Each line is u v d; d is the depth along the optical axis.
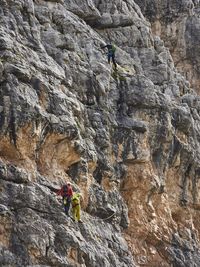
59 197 40.97
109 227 44.47
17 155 40.75
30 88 42.00
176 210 51.12
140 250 47.22
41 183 40.88
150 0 64.69
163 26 65.00
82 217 42.81
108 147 46.38
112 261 42.50
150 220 48.28
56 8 49.06
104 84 47.59
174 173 51.25
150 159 49.00
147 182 48.22
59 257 39.44
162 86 54.16
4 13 44.19
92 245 41.78
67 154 43.03
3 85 40.91
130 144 47.56
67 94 44.81
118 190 46.78
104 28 53.81
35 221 39.31
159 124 49.28
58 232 39.91
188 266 49.03
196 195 52.44
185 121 51.69
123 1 56.38
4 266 37.81
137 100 48.78
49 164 42.28
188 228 51.28
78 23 49.50
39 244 38.91
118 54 52.41
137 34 54.66
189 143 52.41
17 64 41.88
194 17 65.81
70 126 42.69
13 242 38.59
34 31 45.06
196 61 65.19
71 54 46.97
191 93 57.62
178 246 49.31
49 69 43.97
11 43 42.38
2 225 38.53
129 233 47.06
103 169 45.62
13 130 40.53
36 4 48.22
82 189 43.62
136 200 48.00
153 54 54.81
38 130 41.38
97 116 46.34
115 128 47.34
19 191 39.44
